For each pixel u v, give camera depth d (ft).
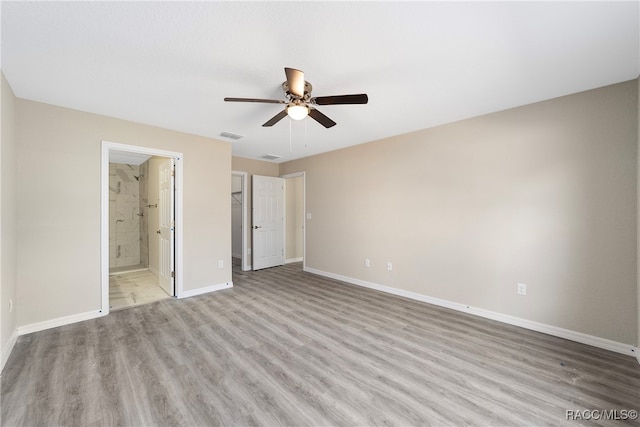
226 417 5.18
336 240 15.71
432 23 5.26
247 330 8.95
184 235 12.32
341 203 15.40
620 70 6.94
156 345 7.91
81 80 7.50
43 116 8.95
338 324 9.43
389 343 8.08
